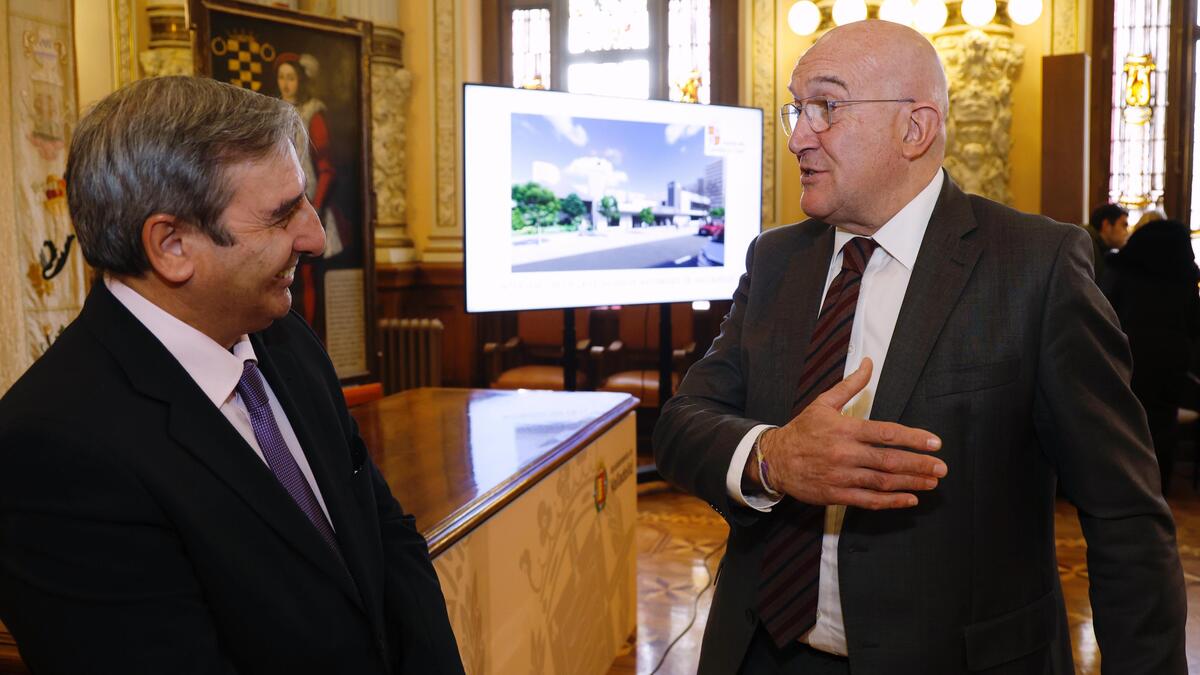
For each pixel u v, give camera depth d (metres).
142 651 0.89
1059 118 5.48
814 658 1.38
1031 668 1.31
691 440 1.38
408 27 6.60
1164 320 4.72
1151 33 5.92
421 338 6.32
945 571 1.26
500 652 1.95
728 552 1.48
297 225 1.03
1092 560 1.24
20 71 2.67
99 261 0.98
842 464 1.11
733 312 1.59
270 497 1.00
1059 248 1.27
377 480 1.33
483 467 2.06
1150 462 1.23
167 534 0.93
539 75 6.76
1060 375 1.23
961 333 1.28
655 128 4.55
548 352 6.42
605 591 2.75
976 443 1.26
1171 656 1.19
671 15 6.53
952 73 5.65
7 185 2.63
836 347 1.37
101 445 0.90
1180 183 5.95
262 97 1.03
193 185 0.95
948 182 1.39
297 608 0.99
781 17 6.11
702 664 1.48
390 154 6.51
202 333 1.04
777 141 6.18
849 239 1.41
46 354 0.98
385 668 1.10
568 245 4.39
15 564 0.87
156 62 6.60
